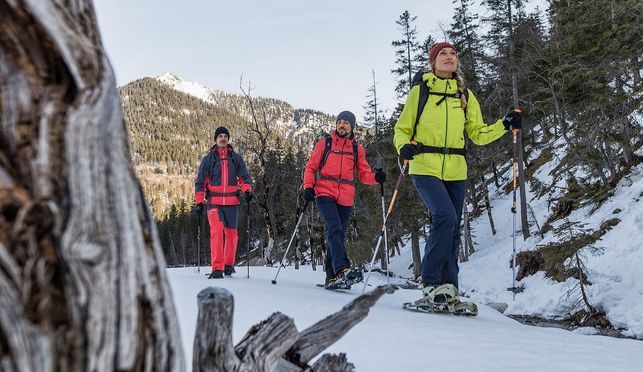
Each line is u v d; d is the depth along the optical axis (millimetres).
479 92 19578
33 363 538
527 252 14547
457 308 3684
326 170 5277
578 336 3062
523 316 11492
